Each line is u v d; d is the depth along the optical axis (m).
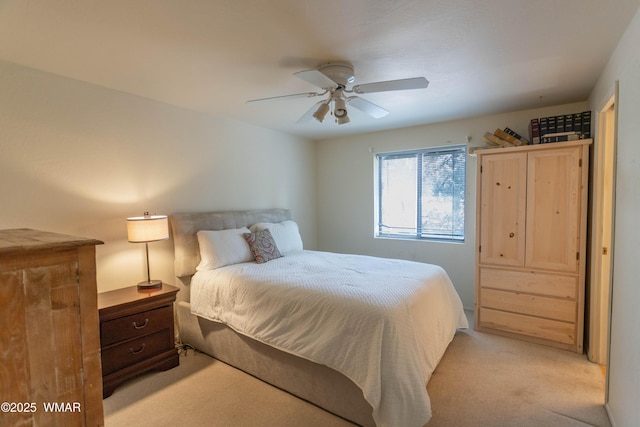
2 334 0.66
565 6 1.51
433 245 4.02
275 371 2.27
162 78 2.38
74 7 1.48
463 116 3.57
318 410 2.03
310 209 4.86
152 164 2.91
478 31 1.74
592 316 2.56
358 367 1.79
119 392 2.23
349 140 4.62
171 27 1.67
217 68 2.21
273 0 1.44
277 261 3.08
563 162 2.73
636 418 1.47
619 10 1.54
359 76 2.38
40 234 0.88
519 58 2.08
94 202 2.53
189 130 3.20
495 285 3.08
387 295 2.00
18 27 1.66
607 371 1.95
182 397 2.17
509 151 2.95
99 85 2.52
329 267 2.80
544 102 3.06
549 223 2.81
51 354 0.72
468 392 2.17
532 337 2.93
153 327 2.45
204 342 2.77
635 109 1.51
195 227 3.06
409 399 1.70
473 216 3.73
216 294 2.63
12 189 2.13
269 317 2.23
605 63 2.16
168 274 3.04
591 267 2.62
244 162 3.80
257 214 3.79
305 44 1.87
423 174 4.15
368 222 4.52
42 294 0.70
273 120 3.68
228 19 1.60
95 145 2.52
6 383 0.66
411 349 1.80
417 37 1.80
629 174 1.59
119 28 1.68
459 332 3.16
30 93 2.19
